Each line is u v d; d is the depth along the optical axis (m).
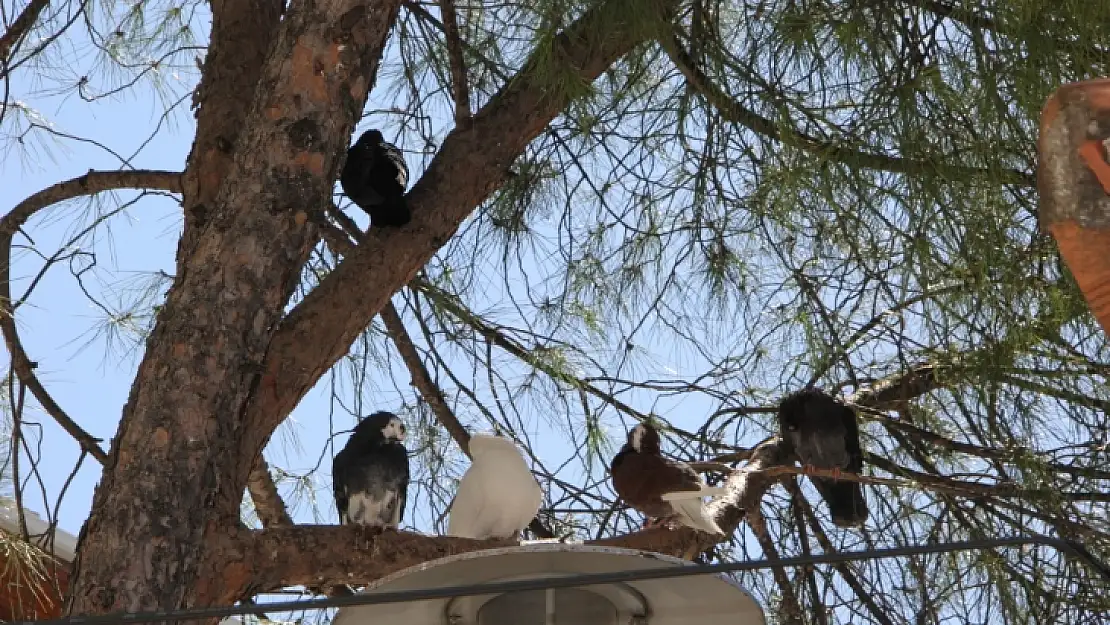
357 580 7.29
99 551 6.34
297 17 7.38
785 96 7.46
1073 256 3.73
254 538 7.04
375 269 7.93
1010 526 8.47
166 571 6.36
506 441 8.00
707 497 9.14
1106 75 6.81
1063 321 7.63
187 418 6.61
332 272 7.98
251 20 8.54
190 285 6.91
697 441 10.21
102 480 6.61
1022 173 7.35
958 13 7.08
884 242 8.28
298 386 7.50
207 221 7.13
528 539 10.00
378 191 8.09
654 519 9.10
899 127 7.12
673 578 4.85
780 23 7.35
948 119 7.19
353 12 7.37
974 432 8.48
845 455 9.23
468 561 4.71
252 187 7.07
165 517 6.42
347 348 7.82
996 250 7.21
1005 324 7.63
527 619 4.96
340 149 7.33
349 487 8.22
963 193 7.14
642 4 7.32
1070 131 3.72
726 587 4.84
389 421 8.34
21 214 9.05
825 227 8.25
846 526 9.17
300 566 7.12
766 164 7.85
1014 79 6.82
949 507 8.91
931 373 9.53
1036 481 8.07
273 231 7.01
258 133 7.18
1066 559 8.07
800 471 8.19
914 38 7.24
